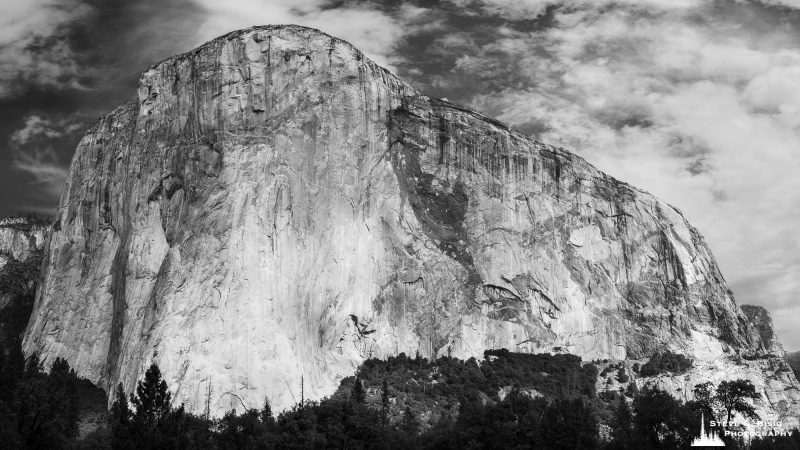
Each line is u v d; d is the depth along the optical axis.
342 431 182.62
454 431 182.62
